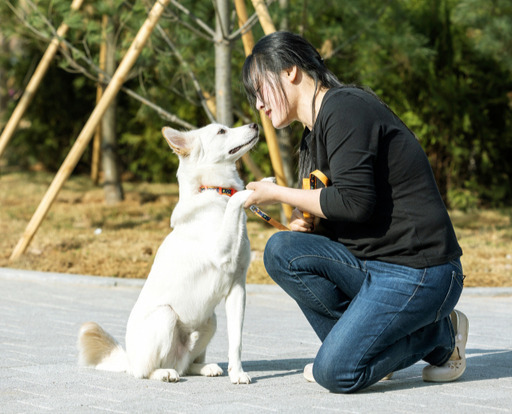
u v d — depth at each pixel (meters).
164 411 2.74
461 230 10.77
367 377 2.98
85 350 3.60
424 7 13.13
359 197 2.86
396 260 2.99
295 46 3.15
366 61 10.64
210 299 3.44
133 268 7.77
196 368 3.57
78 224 10.61
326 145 3.01
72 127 16.98
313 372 3.06
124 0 8.48
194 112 14.54
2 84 20.00
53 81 16.31
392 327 2.93
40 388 3.18
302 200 3.03
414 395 2.98
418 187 2.96
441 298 2.97
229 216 3.35
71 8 8.47
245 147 3.73
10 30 9.18
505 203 14.17
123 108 16.08
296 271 3.20
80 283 7.10
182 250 3.46
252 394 3.05
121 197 12.94
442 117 13.09
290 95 3.19
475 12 9.73
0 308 5.68
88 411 2.75
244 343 4.43
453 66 13.36
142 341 3.37
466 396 2.95
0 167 18.11
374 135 2.90
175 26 8.79
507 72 13.37
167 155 15.39
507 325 5.06
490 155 13.65
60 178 8.18
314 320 3.37
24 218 10.99
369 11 9.78
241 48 9.15
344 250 3.16
